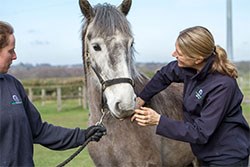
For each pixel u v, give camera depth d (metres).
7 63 2.57
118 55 3.12
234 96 2.73
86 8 3.50
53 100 20.91
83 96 18.38
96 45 3.22
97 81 3.40
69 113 16.38
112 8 3.34
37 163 7.07
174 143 3.72
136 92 3.54
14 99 2.55
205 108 2.73
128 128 3.38
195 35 2.72
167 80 3.47
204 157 2.82
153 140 3.46
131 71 3.38
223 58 2.74
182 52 2.77
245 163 2.78
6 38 2.53
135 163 3.45
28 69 42.03
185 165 4.09
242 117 2.79
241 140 2.76
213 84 2.71
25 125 2.57
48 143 2.91
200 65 2.82
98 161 3.59
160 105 3.72
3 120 2.45
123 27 3.21
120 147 3.42
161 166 3.61
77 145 2.99
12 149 2.47
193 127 2.72
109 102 3.09
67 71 39.53
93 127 3.05
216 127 2.69
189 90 2.86
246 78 37.47
